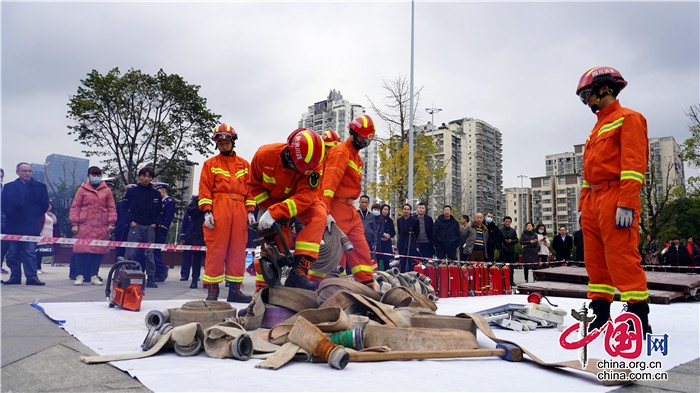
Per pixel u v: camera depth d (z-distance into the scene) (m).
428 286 6.92
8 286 7.71
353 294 3.91
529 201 151.12
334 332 3.31
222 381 2.41
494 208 127.19
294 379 2.48
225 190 6.07
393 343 3.23
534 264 13.77
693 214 34.28
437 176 29.23
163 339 3.04
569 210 141.75
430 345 3.22
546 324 4.68
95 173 8.60
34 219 8.02
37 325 4.14
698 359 3.33
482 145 122.62
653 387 2.59
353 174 5.54
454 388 2.40
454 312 5.87
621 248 3.84
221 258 6.04
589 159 4.08
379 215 11.27
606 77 4.00
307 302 4.17
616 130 3.89
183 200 29.77
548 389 2.46
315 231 4.64
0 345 3.27
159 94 27.11
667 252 18.41
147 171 8.69
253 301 4.06
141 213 8.64
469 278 9.70
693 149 29.83
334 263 5.20
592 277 4.21
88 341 3.41
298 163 4.22
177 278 11.98
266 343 3.19
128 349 3.20
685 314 5.97
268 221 4.17
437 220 11.03
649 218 36.03
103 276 11.05
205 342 3.01
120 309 5.20
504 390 2.40
